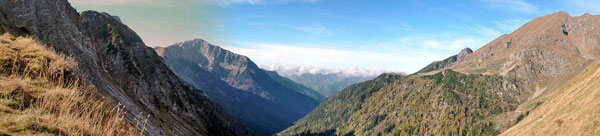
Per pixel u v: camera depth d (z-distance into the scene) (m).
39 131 12.22
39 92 16.66
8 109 13.42
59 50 69.94
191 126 142.50
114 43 135.38
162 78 156.00
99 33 140.75
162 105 129.12
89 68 74.25
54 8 80.06
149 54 168.25
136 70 129.38
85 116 14.10
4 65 19.86
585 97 131.88
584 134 107.50
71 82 21.34
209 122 180.50
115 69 115.81
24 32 61.91
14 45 25.30
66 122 13.16
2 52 21.67
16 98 15.12
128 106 71.19
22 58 22.55
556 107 159.00
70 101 15.38
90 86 23.06
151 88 133.50
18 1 66.94
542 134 137.12
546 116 159.00
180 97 163.38
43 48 28.14
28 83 17.42
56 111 14.43
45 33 69.81
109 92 69.50
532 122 172.38
